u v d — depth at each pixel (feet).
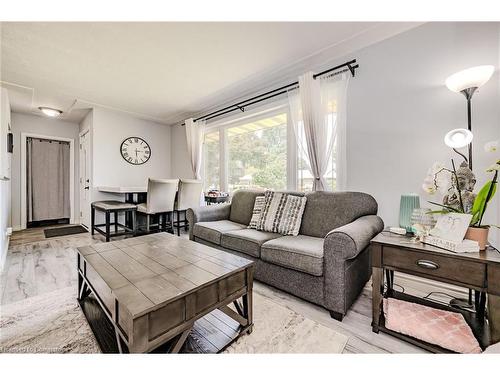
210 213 9.29
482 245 3.84
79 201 16.75
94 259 4.66
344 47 7.42
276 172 10.37
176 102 12.50
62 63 8.36
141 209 11.46
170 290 3.35
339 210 6.73
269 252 6.00
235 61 8.25
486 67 4.64
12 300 5.62
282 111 10.04
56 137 15.79
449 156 6.01
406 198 5.28
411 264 4.11
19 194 14.38
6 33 6.61
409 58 6.59
